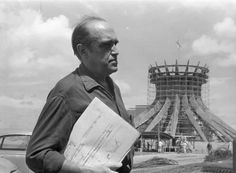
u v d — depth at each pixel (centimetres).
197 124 7475
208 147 2922
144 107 7844
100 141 225
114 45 244
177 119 7519
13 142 858
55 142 220
